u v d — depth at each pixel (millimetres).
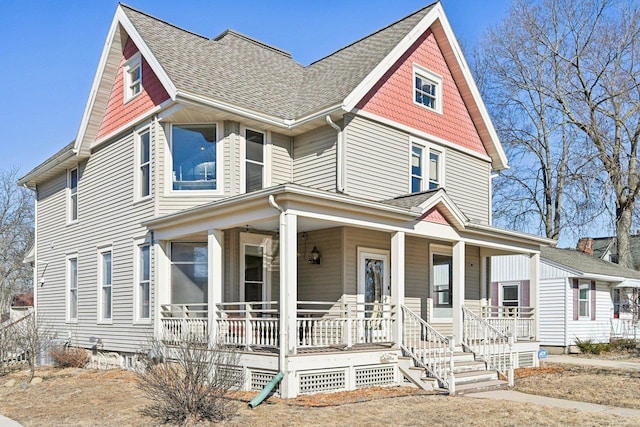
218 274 12266
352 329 12906
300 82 17344
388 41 15734
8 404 10930
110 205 16453
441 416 9047
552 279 23484
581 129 30688
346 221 11469
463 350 13953
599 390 12203
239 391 10977
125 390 11719
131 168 15492
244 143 14297
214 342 10508
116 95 16547
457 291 14156
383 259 14469
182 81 13250
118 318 15734
